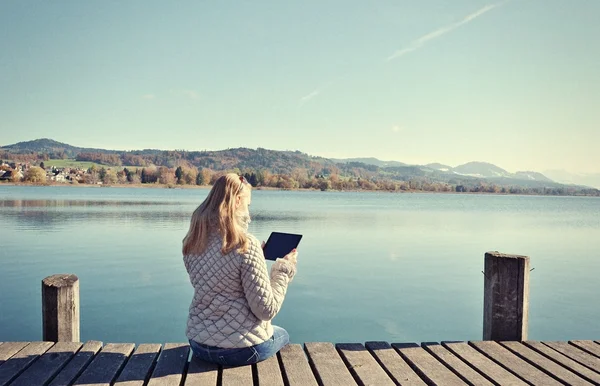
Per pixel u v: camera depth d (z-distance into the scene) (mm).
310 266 15938
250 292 3625
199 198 83750
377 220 39406
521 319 4984
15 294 11398
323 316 9961
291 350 4434
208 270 3680
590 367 4254
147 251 18438
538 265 17547
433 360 4371
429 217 46531
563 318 10242
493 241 25406
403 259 17797
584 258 19438
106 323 9172
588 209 86812
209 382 3703
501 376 4023
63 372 3912
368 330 9055
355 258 17828
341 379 3867
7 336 8391
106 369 3996
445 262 17219
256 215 43094
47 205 51281
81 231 25719
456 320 9828
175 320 9414
